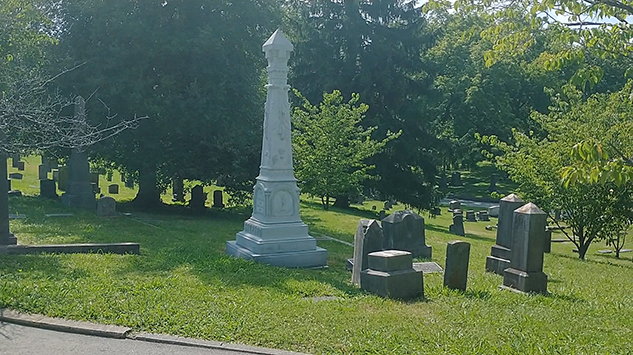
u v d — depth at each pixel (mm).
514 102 51531
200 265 11250
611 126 17766
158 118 20219
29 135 15766
